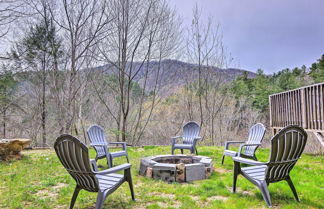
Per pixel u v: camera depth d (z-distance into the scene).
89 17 9.03
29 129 10.66
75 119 9.40
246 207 2.51
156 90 10.38
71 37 9.06
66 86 9.60
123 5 8.75
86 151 2.19
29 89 10.62
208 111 11.43
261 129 4.30
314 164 4.77
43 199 2.85
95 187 2.36
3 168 4.50
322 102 5.00
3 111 9.80
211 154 5.98
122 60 8.99
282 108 7.02
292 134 2.47
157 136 11.44
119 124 9.41
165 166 3.69
